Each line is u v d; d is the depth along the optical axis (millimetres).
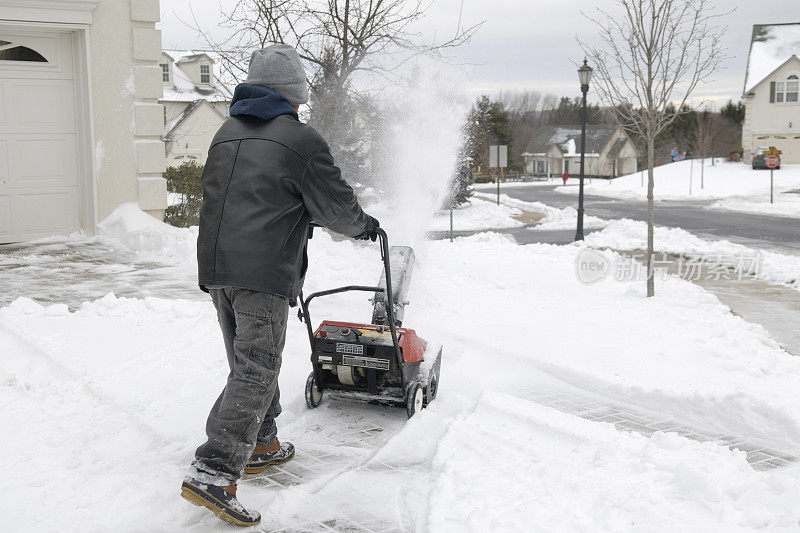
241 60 15383
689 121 73688
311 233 3361
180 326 6035
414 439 3916
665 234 17688
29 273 8336
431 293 8016
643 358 5754
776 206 30938
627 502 2881
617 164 80375
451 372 5398
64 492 3115
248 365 2951
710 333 6648
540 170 87250
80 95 10391
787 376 5422
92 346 5430
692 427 4605
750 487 2947
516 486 3203
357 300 7184
